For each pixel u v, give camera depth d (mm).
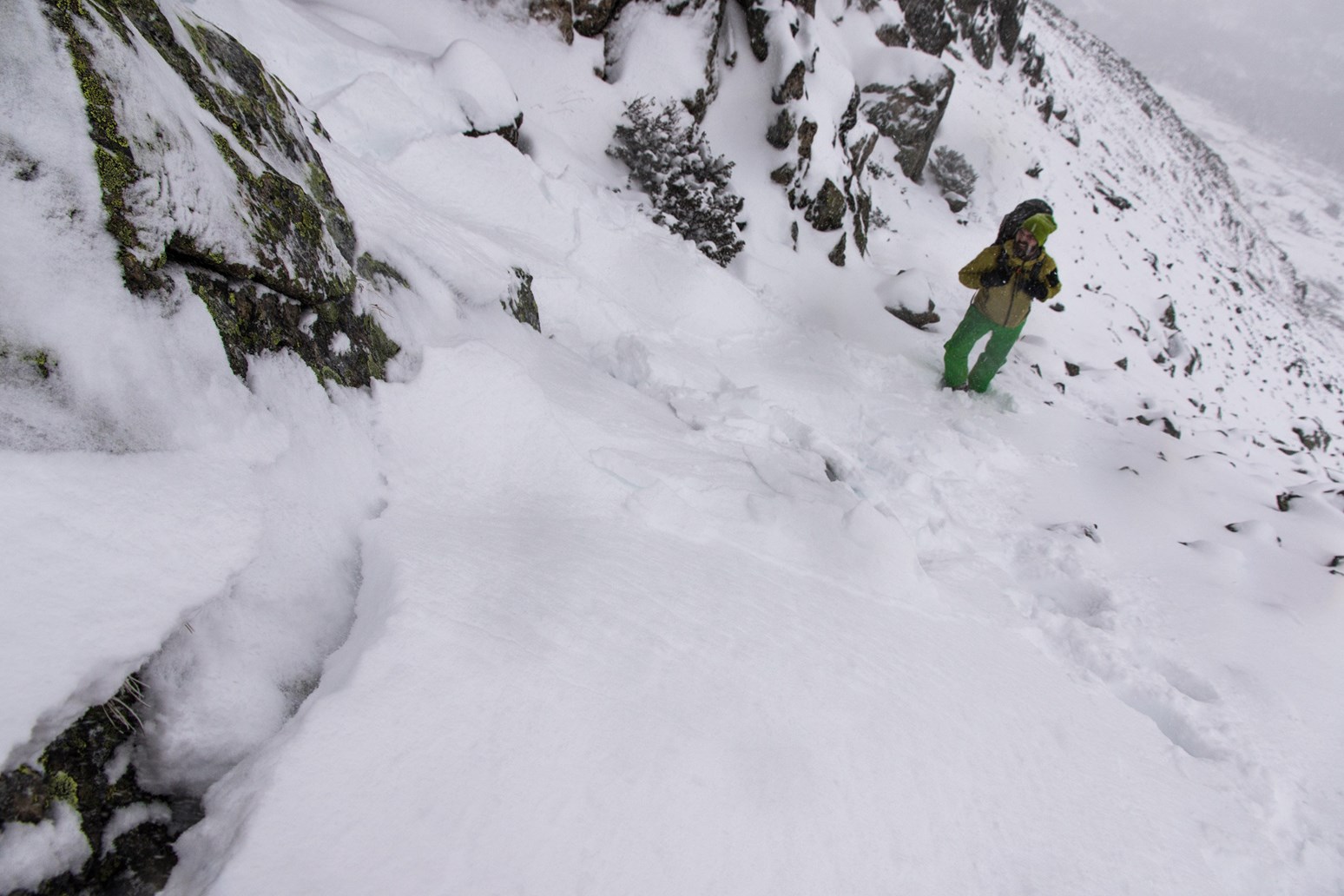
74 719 959
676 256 5797
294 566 1421
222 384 1383
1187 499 4355
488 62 5273
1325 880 1797
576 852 1109
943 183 15680
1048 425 5441
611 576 1845
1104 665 2506
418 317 2428
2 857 842
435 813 1085
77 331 1102
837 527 2453
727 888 1143
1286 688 2594
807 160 8141
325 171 2258
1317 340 37219
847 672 1783
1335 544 3936
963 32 22578
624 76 7512
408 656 1309
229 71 1899
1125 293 19703
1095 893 1435
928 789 1511
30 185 1069
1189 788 1938
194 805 1090
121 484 1104
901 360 6402
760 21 8141
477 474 2121
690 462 2713
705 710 1466
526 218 4988
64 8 1150
